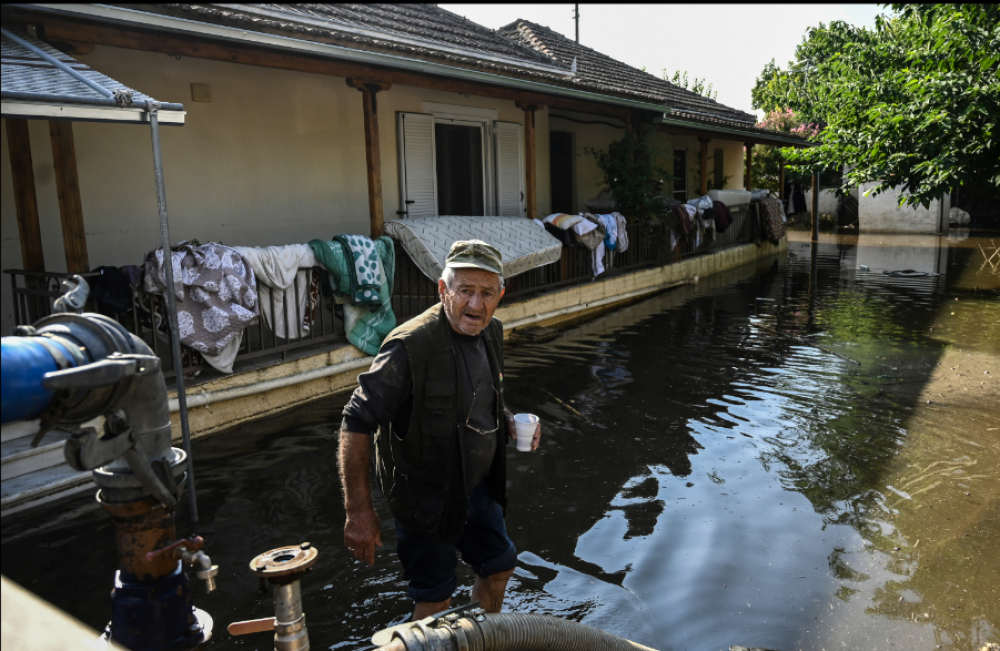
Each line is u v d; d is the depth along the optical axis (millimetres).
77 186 5449
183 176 7512
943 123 11008
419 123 10180
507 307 9648
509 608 3336
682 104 18109
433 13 11406
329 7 8789
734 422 6082
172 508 2039
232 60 6512
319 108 8883
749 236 19203
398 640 2049
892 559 3807
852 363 8047
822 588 3529
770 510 4410
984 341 8914
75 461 1774
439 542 2787
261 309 6445
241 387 6051
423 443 2697
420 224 8453
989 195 27891
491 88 9828
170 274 4383
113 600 2020
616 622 3229
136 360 1744
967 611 3316
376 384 2596
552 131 13883
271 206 8422
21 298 5633
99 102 3830
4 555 3848
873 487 4738
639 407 6508
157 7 5465
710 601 3410
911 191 12094
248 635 3174
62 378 1565
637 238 13148
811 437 5703
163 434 1995
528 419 3088
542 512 4398
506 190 12031
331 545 3982
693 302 12422
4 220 6188
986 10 11758
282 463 5168
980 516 4277
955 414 6195
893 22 15227
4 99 3436
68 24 5355
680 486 4777
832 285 14227
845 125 13461
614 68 17844
